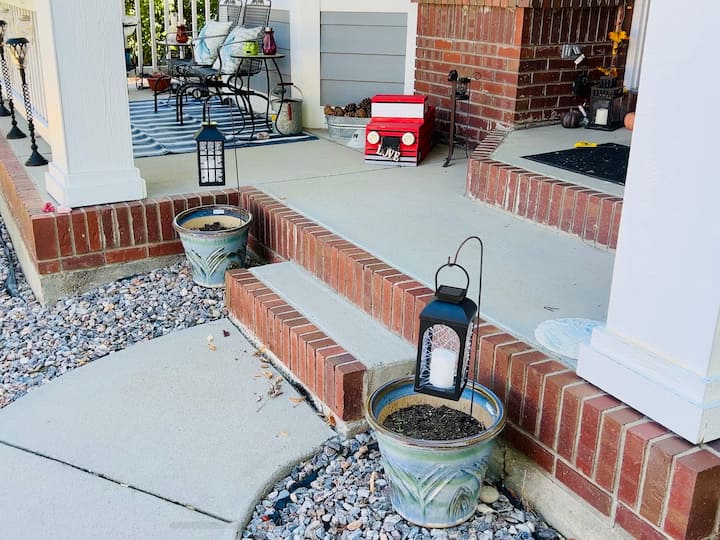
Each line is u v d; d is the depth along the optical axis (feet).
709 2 5.08
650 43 5.51
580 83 14.75
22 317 11.44
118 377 9.16
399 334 8.66
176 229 11.24
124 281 12.01
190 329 10.38
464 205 12.19
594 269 9.45
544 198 10.98
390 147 14.75
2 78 19.63
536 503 6.89
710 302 5.41
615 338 6.21
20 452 7.76
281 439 7.89
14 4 16.19
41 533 6.64
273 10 19.07
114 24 11.07
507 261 9.66
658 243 5.71
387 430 6.34
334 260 9.91
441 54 16.08
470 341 6.59
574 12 14.33
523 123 14.64
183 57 22.56
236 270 10.76
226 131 17.88
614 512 6.10
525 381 6.84
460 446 6.08
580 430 6.29
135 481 7.29
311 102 18.48
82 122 11.30
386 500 7.00
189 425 8.14
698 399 5.57
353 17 17.43
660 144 5.56
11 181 13.12
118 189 11.82
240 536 6.65
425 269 9.22
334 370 7.84
